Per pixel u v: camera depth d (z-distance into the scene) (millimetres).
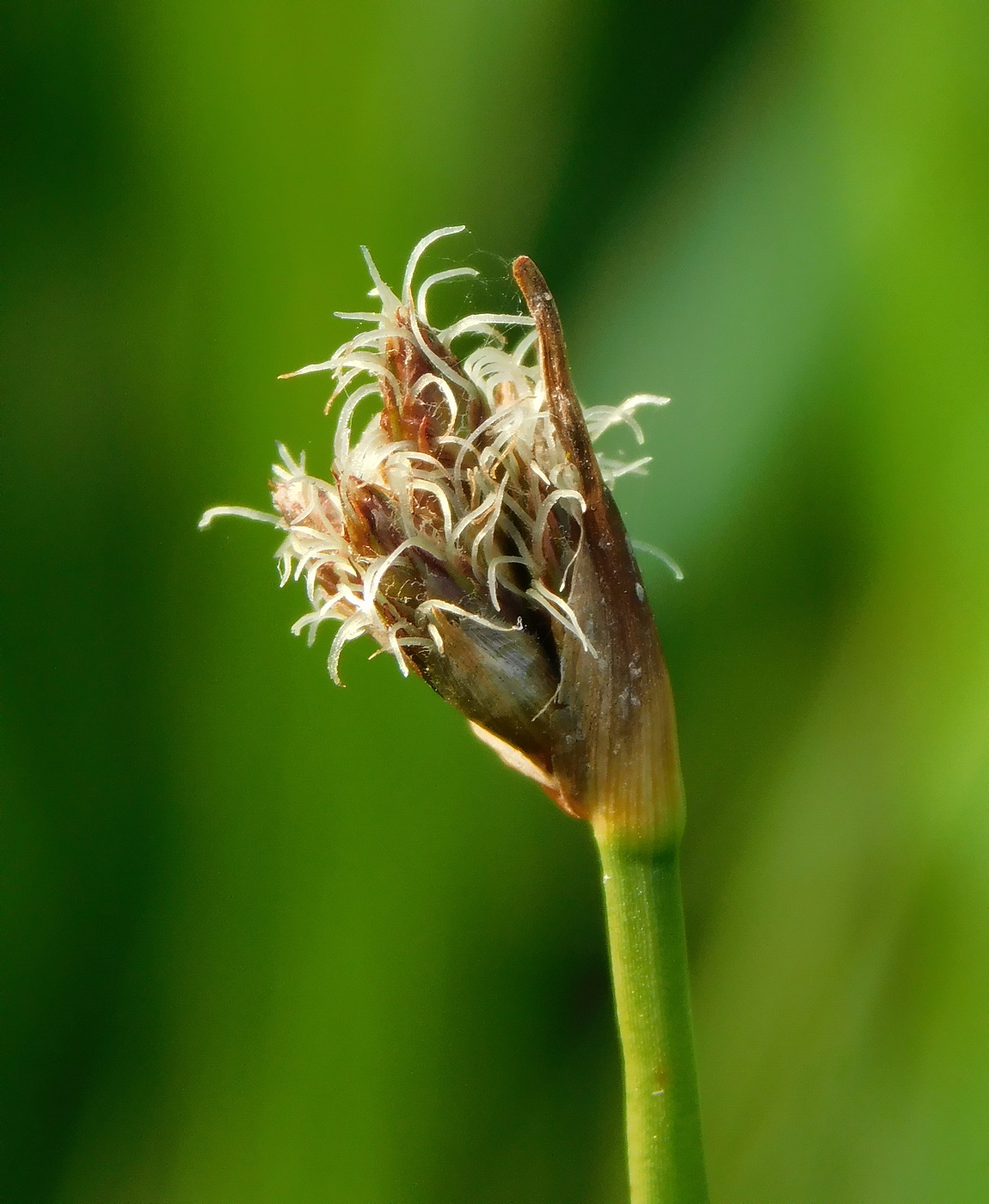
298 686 139
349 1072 138
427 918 139
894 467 142
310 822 138
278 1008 138
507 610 117
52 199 139
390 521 117
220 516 139
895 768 141
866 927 140
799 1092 140
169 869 139
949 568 141
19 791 138
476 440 117
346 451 117
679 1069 117
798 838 144
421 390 117
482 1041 141
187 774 139
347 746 139
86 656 139
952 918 138
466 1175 141
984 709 139
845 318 142
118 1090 138
